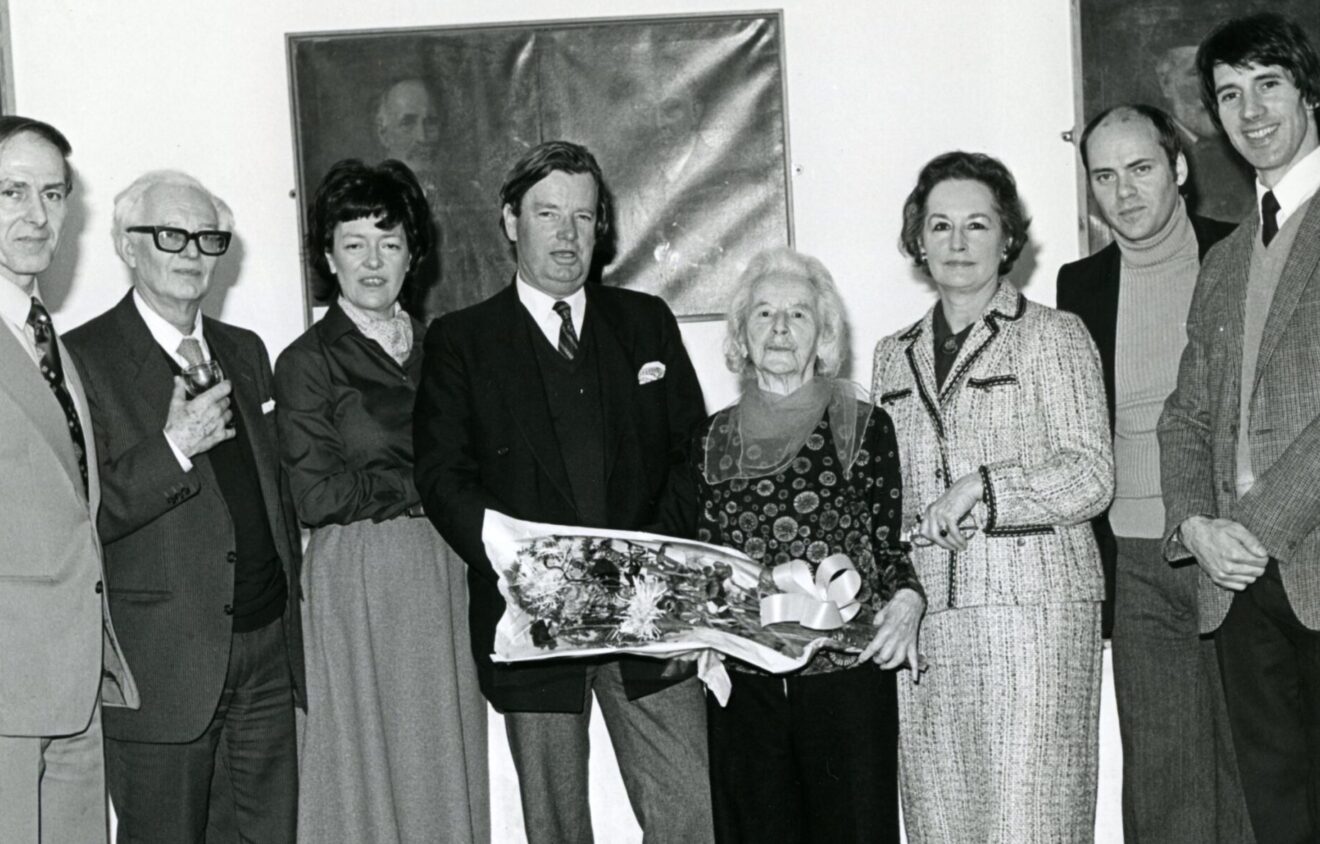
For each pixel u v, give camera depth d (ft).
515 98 12.76
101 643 8.32
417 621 9.55
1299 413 8.18
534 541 8.73
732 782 8.61
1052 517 8.60
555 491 9.16
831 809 8.45
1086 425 8.65
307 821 9.53
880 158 12.87
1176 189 10.00
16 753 7.97
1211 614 8.82
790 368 8.77
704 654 8.61
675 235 12.87
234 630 9.20
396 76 12.71
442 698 9.55
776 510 8.65
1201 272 9.15
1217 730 9.96
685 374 9.89
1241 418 8.60
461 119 12.75
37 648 8.02
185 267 9.12
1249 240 8.77
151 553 9.00
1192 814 10.12
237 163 12.77
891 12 12.94
